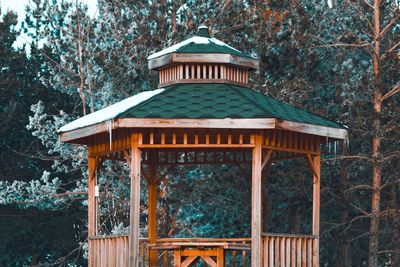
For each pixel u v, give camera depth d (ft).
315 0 98.37
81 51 98.89
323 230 100.99
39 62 124.88
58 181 98.12
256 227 54.29
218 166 89.10
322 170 94.58
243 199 89.92
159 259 90.58
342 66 93.81
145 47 91.45
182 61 58.95
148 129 55.47
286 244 56.85
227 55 58.85
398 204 102.58
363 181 100.73
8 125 118.73
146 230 88.58
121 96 92.22
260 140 55.06
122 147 57.21
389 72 92.94
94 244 60.90
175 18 94.68
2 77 120.16
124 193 92.53
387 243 103.19
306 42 91.04
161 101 55.93
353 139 94.43
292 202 91.71
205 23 91.61
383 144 96.12
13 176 119.24
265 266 54.80
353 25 96.27
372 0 97.71
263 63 89.20
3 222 121.39
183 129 55.52
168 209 91.15
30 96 122.72
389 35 95.04
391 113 90.07
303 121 56.49
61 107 123.34
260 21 91.25
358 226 107.04
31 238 122.21
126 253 56.03
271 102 58.59
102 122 55.77
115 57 91.66
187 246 56.80
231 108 54.65
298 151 58.44
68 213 121.29
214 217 91.66
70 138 59.47
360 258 107.86
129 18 94.68
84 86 99.66
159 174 89.61
